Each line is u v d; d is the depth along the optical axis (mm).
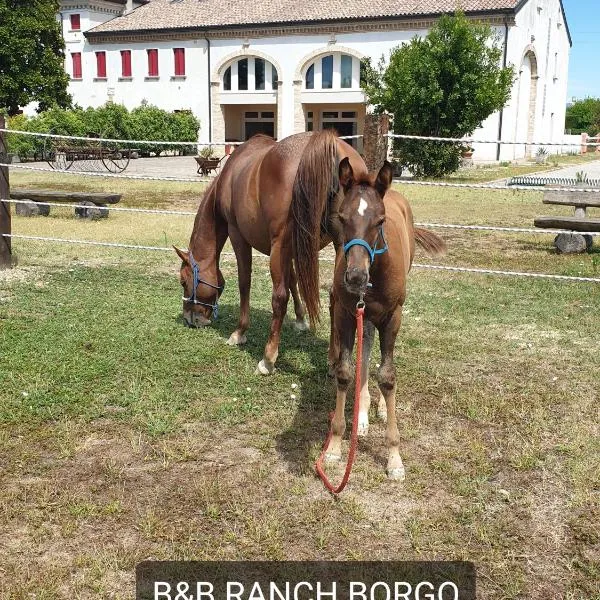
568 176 25500
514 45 33625
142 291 8062
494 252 10844
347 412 4852
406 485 3898
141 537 3414
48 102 35375
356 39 36469
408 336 6535
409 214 4629
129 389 5137
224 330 6648
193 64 40969
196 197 18234
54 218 13562
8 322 6691
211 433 4500
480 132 34000
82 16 44562
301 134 5281
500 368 5746
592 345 6305
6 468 4016
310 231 4438
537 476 4016
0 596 2984
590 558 3289
